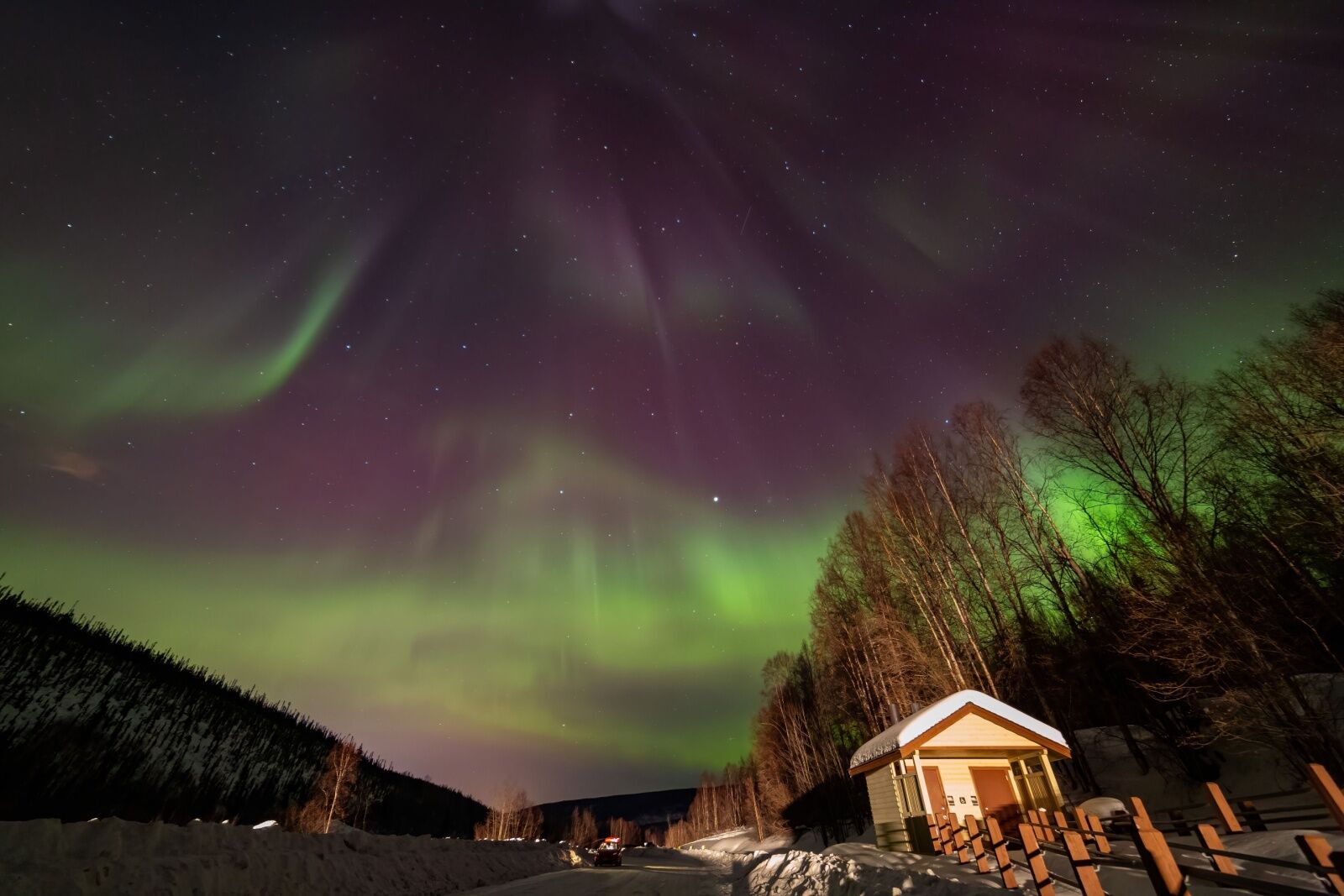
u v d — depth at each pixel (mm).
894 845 17922
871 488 35625
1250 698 17062
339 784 54281
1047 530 26812
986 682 27594
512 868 25219
